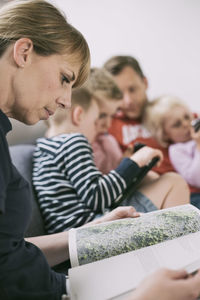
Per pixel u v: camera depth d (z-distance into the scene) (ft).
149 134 3.91
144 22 4.16
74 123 2.95
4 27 1.40
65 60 1.51
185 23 4.00
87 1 4.20
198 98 4.17
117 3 4.17
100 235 1.71
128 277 1.40
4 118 1.34
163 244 1.58
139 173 2.56
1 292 1.32
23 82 1.40
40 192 2.49
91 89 3.24
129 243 1.64
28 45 1.37
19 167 2.63
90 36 4.31
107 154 3.62
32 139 3.55
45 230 2.40
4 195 1.16
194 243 1.57
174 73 4.19
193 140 3.69
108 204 2.31
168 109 3.89
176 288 1.09
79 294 1.36
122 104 3.96
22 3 1.48
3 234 1.34
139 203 2.50
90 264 1.51
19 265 1.36
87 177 2.30
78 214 2.31
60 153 2.47
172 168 3.68
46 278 1.46
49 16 1.47
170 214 1.82
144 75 4.23
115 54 4.30
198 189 3.47
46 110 1.57
